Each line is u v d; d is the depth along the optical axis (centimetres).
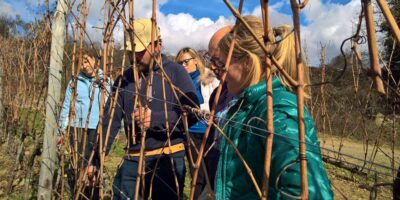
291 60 128
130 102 254
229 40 138
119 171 272
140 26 236
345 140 996
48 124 255
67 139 247
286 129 110
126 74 259
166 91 251
